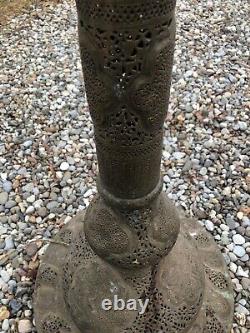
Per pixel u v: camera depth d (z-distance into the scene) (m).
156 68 1.32
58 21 4.48
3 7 4.67
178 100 3.58
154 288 1.97
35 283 2.34
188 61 3.96
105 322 1.97
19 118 3.49
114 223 1.79
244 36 4.25
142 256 1.83
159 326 1.97
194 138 3.28
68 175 3.04
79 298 2.02
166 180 2.99
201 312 2.15
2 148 3.25
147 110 1.41
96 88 1.38
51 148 3.23
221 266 2.38
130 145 1.49
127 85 1.33
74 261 2.10
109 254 1.83
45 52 4.12
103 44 1.27
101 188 1.75
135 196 1.69
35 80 3.83
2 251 2.62
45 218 2.79
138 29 1.22
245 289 2.42
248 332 2.25
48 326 2.15
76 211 2.82
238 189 2.93
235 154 3.16
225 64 3.94
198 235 2.49
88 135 3.33
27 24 4.46
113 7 1.19
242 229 2.70
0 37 4.32
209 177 3.02
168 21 1.27
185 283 2.02
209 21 4.43
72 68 3.94
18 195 2.93
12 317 2.34
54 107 3.57
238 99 3.60
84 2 1.23
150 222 1.80
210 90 3.67
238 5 4.64
